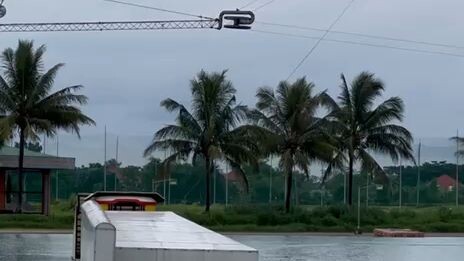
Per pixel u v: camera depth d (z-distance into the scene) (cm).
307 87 5844
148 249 643
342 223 5556
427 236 5206
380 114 5984
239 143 5647
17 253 2925
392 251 3566
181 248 650
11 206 5547
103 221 651
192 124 5647
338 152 5831
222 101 5634
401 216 5875
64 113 5375
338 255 3228
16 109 5275
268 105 5819
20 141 5300
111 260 628
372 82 5988
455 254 3441
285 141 5794
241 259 648
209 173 5597
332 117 5956
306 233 5191
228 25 4288
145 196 1516
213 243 704
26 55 5262
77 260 1275
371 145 6072
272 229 5281
